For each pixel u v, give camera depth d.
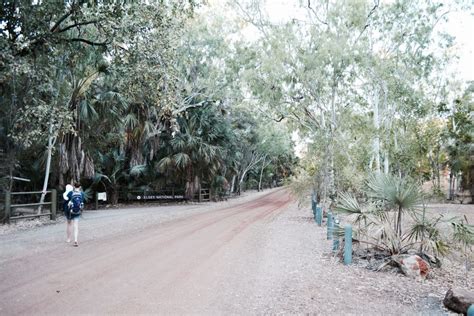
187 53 27.19
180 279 6.96
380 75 18.97
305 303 5.86
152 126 23.14
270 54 21.52
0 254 8.82
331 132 18.48
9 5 11.16
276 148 51.69
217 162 28.14
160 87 12.94
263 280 7.04
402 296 6.39
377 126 17.92
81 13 11.74
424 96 18.61
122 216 18.39
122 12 11.56
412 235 8.72
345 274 7.65
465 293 5.78
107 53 13.27
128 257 8.70
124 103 19.25
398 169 13.86
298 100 21.25
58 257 8.59
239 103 30.94
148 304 5.63
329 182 17.78
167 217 18.25
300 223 16.20
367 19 20.12
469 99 30.33
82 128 17.62
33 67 11.85
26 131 13.04
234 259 8.73
